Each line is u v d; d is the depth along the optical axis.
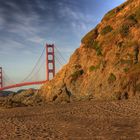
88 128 20.41
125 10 63.41
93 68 57.38
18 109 41.28
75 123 23.19
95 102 38.75
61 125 22.62
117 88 48.09
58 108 35.91
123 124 21.00
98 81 53.53
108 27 61.97
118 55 53.75
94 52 60.09
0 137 19.42
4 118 29.25
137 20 57.81
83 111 29.77
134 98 38.00
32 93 82.88
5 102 59.84
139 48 51.66
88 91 54.56
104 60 55.66
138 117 23.56
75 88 58.94
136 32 54.56
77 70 61.38
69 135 18.36
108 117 24.81
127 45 53.78
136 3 62.78
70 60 66.62
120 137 16.83
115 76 50.47
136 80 45.31
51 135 18.75
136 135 17.14
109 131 18.78
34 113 33.06
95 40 62.16
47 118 27.38
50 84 67.94
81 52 64.44
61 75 66.06
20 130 21.52
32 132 20.36
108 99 45.72
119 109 28.45
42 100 66.62
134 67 48.72
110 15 66.00
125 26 57.12
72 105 38.19
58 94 62.28
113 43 56.78
